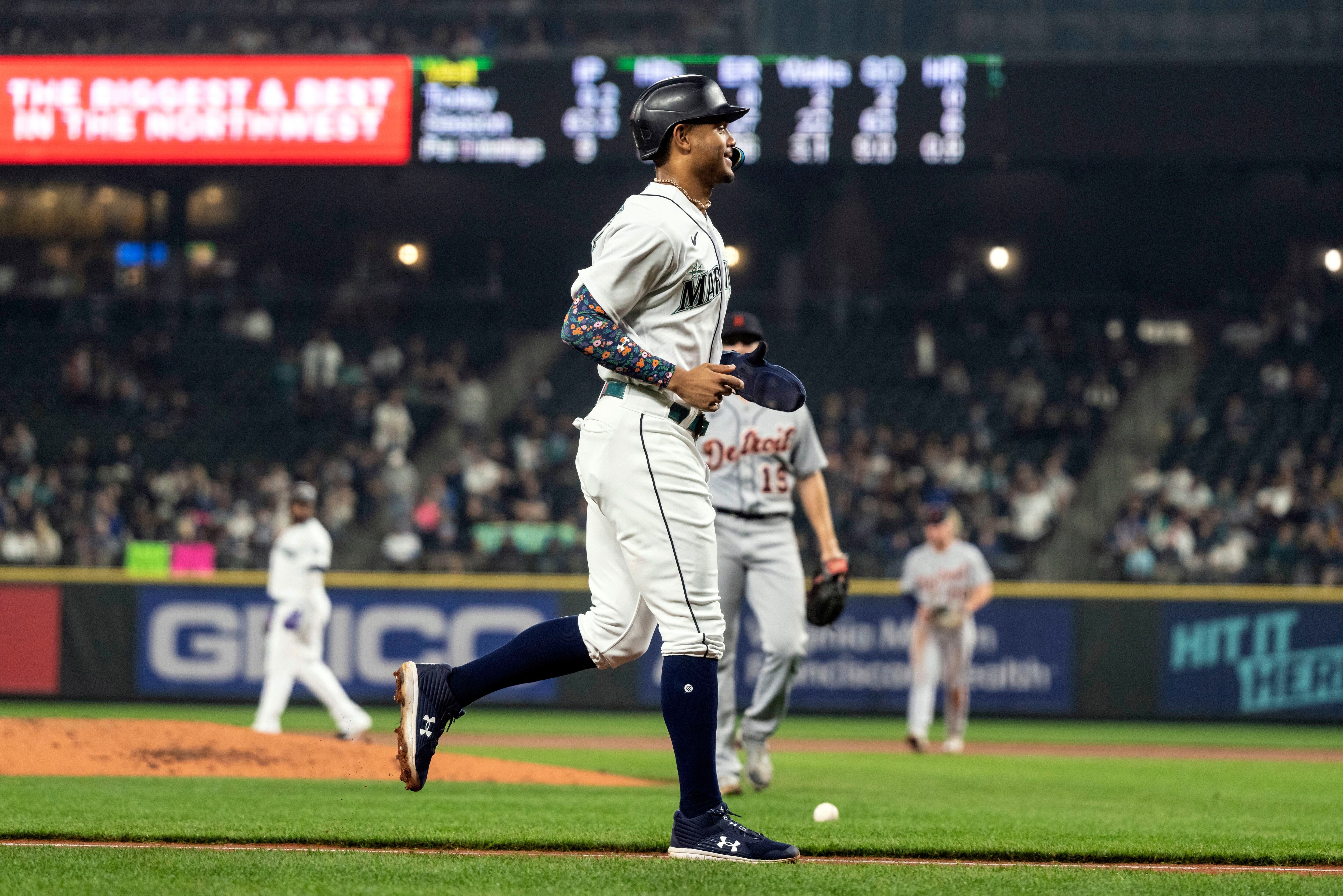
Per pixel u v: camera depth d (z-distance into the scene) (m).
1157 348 64.38
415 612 44.22
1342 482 53.50
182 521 50.31
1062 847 13.19
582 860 11.38
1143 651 44.22
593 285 10.99
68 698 44.09
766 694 19.84
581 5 60.53
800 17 55.62
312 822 14.77
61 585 44.38
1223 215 67.25
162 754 21.91
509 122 54.66
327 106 55.34
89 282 67.31
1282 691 43.88
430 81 55.00
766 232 66.88
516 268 69.00
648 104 11.58
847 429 57.84
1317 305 65.00
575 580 44.22
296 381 62.12
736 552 19.72
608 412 11.34
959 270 67.12
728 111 11.58
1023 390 60.12
